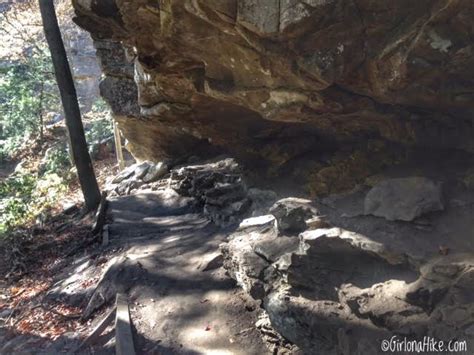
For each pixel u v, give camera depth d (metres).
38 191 12.15
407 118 4.42
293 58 3.57
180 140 9.30
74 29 16.75
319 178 5.12
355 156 5.10
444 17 3.01
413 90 3.70
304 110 4.28
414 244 3.52
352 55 3.46
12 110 17.39
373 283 3.55
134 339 4.56
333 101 4.00
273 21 3.32
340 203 4.52
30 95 16.58
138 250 6.48
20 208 10.57
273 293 4.06
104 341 4.79
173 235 6.76
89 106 17.67
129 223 7.81
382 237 3.69
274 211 4.55
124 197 9.23
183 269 5.57
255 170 6.55
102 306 5.49
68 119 9.12
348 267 3.75
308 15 3.17
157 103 6.40
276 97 4.21
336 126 5.07
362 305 3.36
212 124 6.52
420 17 3.10
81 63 17.56
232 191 6.67
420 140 4.60
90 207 9.30
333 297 3.65
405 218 3.76
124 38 5.63
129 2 4.24
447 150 4.55
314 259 3.82
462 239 3.44
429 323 3.03
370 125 4.81
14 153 17.47
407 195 3.92
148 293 5.29
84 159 9.25
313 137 6.02
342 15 3.21
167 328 4.61
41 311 6.05
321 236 3.75
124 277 5.74
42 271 7.48
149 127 8.99
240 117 6.10
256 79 4.22
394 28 3.27
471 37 3.08
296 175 5.88
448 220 3.70
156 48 4.81
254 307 4.56
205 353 4.15
